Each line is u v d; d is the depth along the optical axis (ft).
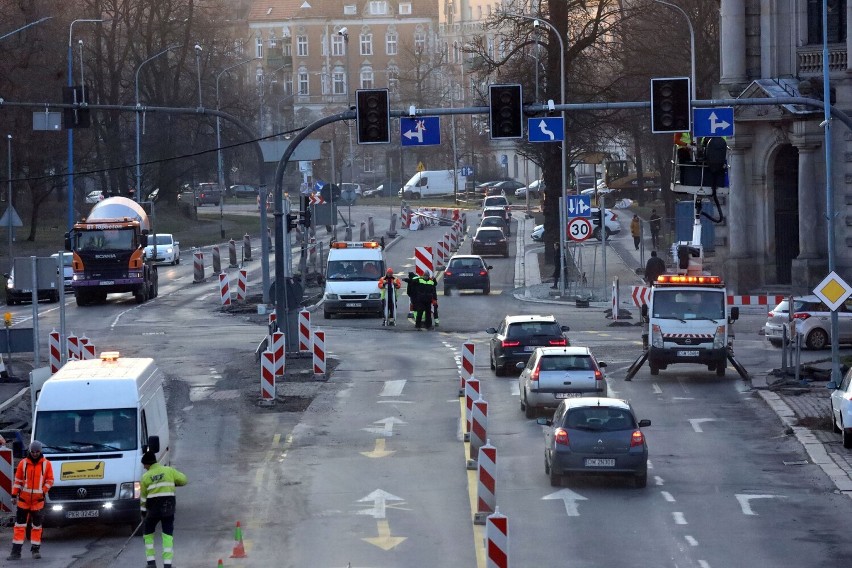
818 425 258.37
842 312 378.32
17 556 175.73
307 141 453.99
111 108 366.02
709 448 242.99
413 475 223.51
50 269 302.04
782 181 520.01
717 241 536.01
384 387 318.86
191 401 303.68
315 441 256.11
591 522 187.32
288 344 364.79
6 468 211.00
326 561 167.53
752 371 337.93
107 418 195.62
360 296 479.82
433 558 168.04
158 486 164.86
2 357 356.59
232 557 169.68
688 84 294.66
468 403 253.85
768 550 169.89
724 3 521.65
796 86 498.69
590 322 453.58
